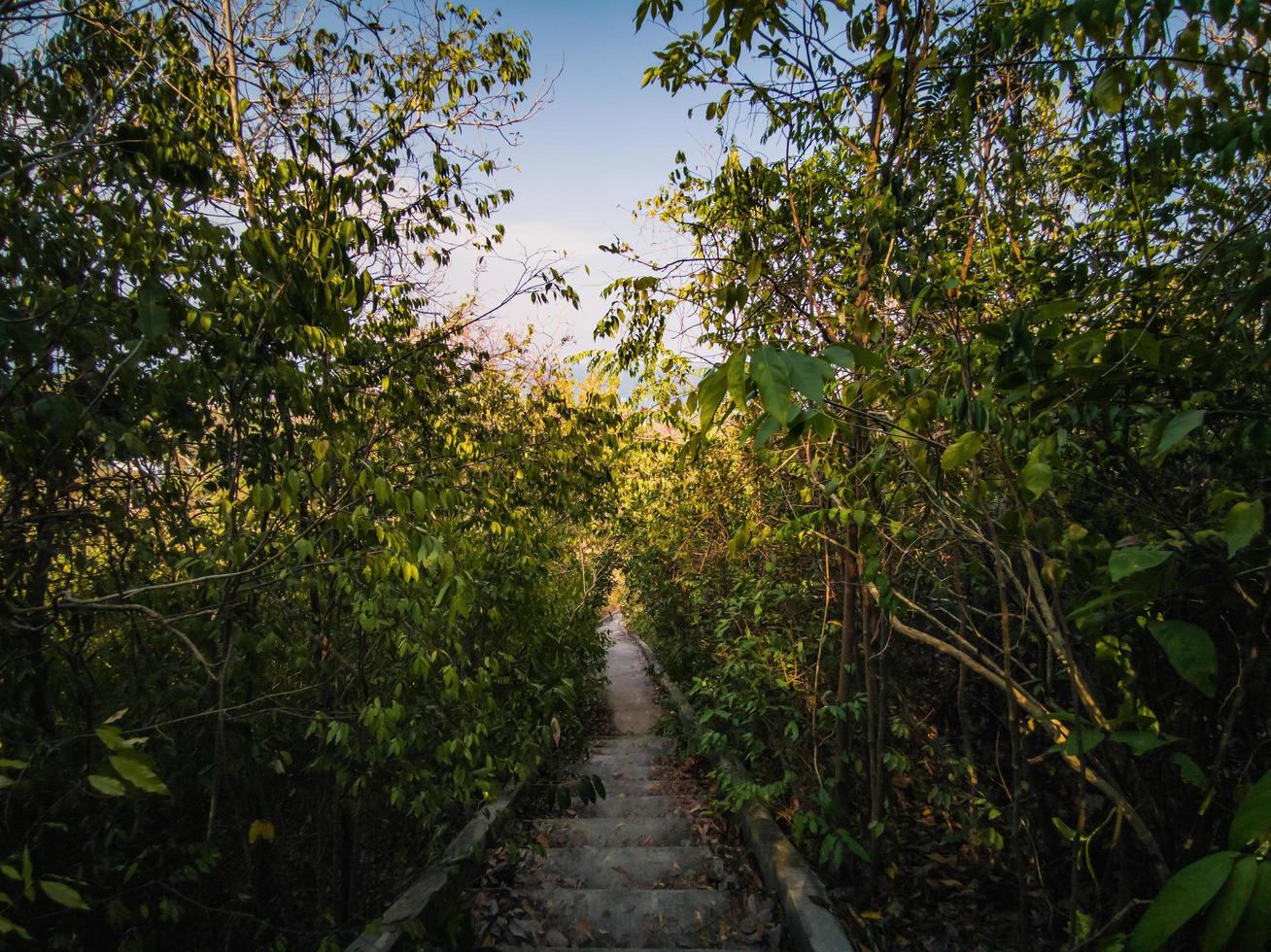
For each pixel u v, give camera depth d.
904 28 2.26
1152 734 1.45
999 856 3.33
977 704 3.96
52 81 2.06
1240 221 1.76
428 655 3.00
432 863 3.51
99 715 2.44
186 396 2.40
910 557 2.78
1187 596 1.50
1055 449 1.38
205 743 2.58
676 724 6.86
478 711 3.54
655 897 3.54
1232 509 1.12
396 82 3.43
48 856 2.25
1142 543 1.64
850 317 2.54
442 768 3.52
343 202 2.84
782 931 3.15
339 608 3.12
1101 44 1.39
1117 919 1.41
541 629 5.32
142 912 2.25
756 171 3.09
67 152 1.91
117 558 2.57
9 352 1.81
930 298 1.89
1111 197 2.47
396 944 2.77
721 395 0.98
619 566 8.77
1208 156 2.17
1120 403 1.58
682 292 3.34
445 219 3.58
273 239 2.15
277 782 3.13
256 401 2.63
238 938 2.79
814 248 2.96
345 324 2.31
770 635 4.00
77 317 1.97
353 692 3.24
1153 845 1.58
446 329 3.88
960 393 1.51
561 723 6.01
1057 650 1.60
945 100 2.33
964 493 1.85
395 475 3.06
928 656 4.13
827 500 3.16
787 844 3.63
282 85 2.90
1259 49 1.50
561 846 4.43
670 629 7.68
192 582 2.03
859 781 3.62
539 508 4.73
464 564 3.24
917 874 3.36
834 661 3.91
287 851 3.27
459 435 4.00
